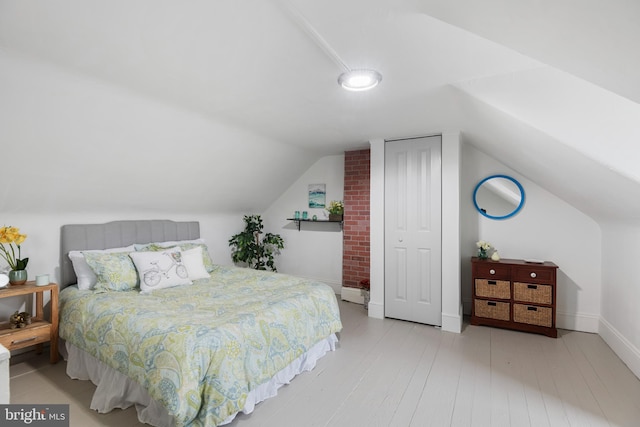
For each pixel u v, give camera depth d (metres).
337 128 3.24
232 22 1.42
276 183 4.85
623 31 0.76
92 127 2.38
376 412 1.95
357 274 4.39
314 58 1.75
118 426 1.78
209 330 1.81
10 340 2.23
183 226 3.99
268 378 1.99
